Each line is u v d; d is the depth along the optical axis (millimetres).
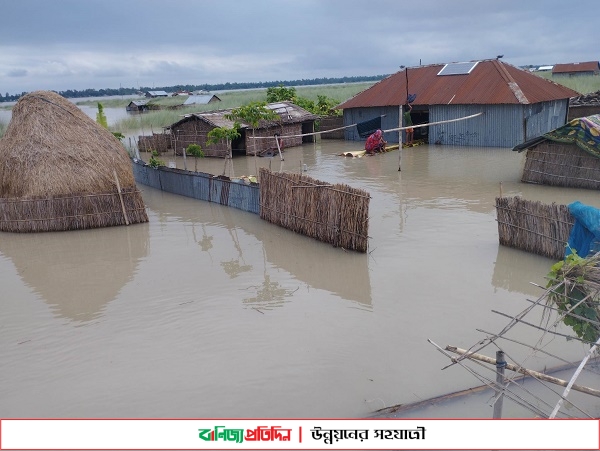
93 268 12383
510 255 11438
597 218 9523
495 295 9656
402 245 12469
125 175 16359
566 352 7695
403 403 6746
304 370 7559
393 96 29953
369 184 19453
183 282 11148
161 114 53438
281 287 10562
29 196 15484
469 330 8461
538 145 17688
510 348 7879
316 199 13047
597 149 15953
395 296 9805
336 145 31078
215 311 9617
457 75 28766
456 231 13234
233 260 12336
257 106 25375
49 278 11898
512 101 24969
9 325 9555
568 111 29250
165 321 9328
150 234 14930
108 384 7496
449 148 27094
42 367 8062
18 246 14422
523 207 11250
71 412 6902
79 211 15484
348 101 32250
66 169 15547
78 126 16312
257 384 7289
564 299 6027
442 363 7582
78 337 8953
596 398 6645
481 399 6688
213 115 28781
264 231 14531
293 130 30812
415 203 16281
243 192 16703
